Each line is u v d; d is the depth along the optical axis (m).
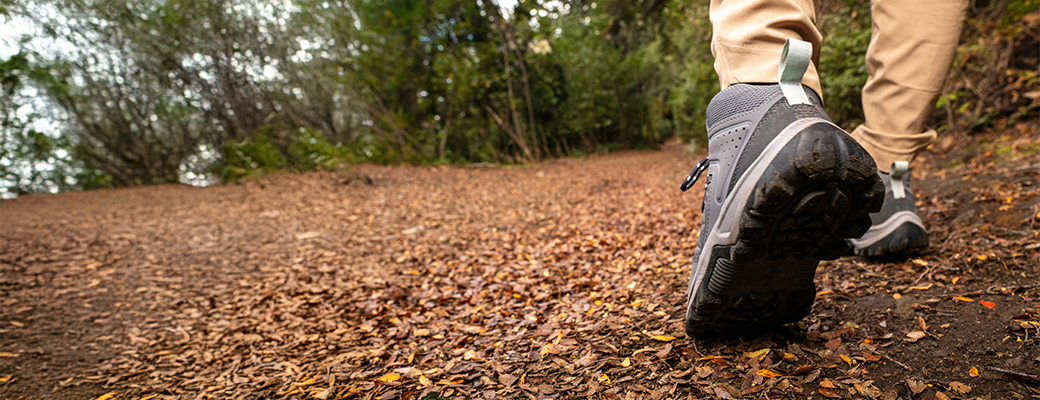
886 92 1.54
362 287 2.49
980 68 3.53
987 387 0.92
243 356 1.74
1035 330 1.05
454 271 2.62
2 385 1.61
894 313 1.25
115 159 7.53
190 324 2.11
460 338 1.63
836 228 0.91
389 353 1.60
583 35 11.21
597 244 2.73
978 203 1.99
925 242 1.56
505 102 9.96
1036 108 3.36
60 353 1.86
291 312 2.20
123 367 1.73
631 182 5.37
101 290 2.58
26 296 2.48
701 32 6.79
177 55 7.60
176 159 7.79
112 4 7.00
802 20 1.02
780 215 0.88
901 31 1.50
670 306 1.56
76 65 6.97
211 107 7.97
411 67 9.91
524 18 9.91
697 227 2.66
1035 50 3.43
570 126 10.71
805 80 0.98
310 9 8.46
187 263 3.06
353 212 4.64
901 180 1.59
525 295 2.04
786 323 1.19
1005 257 1.43
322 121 9.04
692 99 8.20
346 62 8.95
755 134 0.94
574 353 1.34
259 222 4.25
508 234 3.42
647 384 1.10
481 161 9.82
